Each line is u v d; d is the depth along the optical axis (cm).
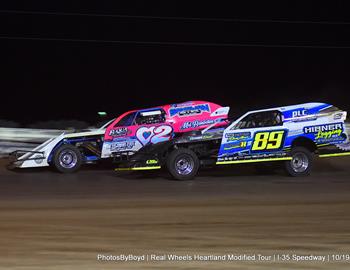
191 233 1157
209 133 1927
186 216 1324
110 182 1889
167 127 2239
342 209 1413
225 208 1425
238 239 1109
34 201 1530
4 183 1872
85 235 1139
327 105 2027
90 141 2188
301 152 1997
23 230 1181
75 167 2145
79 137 2178
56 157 2125
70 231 1173
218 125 2005
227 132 1931
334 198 1572
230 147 1930
